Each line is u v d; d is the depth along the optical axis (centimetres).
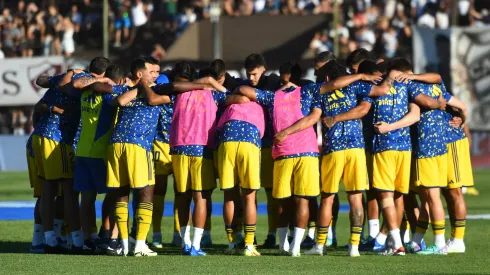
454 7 9231
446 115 3569
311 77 8262
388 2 10256
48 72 8975
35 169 3656
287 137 3328
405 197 3703
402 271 2908
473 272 2906
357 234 3341
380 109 3381
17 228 4500
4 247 3756
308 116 3303
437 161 3456
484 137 8569
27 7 10581
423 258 3291
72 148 3538
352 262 3138
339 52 9419
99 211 5516
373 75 3353
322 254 3409
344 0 10425
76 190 3441
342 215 5266
